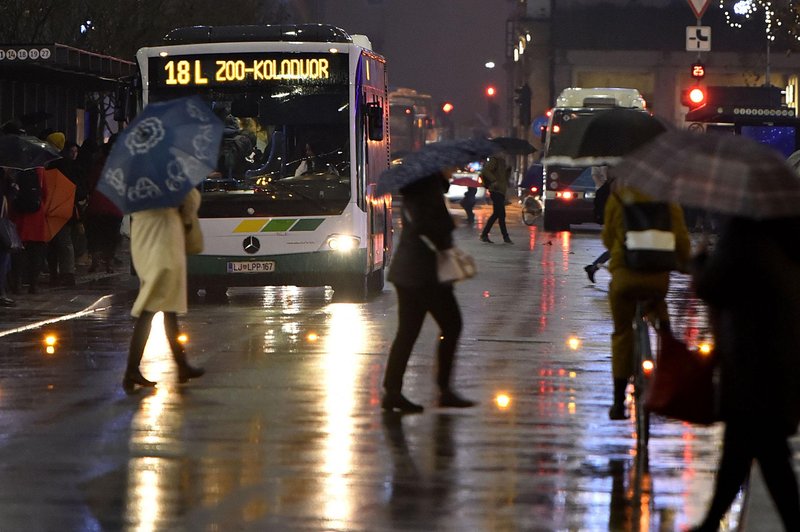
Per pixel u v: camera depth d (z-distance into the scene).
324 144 48.03
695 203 16.30
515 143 81.62
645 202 22.67
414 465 21.48
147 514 18.39
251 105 48.06
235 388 28.67
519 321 41.53
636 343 23.20
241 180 47.94
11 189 47.12
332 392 28.19
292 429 24.25
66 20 79.00
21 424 24.70
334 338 37.19
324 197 47.91
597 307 45.91
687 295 52.19
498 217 81.75
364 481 20.36
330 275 48.06
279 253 47.78
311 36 49.47
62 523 17.95
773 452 16.75
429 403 27.02
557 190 95.81
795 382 16.66
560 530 17.78
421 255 25.70
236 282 47.94
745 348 16.69
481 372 31.17
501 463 21.69
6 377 30.16
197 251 29.66
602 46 187.25
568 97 100.69
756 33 184.00
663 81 186.38
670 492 19.91
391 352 26.11
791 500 16.78
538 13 198.88
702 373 18.11
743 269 16.61
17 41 73.50
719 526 18.11
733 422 16.92
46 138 52.03
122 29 79.88
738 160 16.47
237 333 38.44
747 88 114.19
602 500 19.38
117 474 20.75
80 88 70.75
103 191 28.08
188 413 25.80
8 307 44.03
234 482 20.25
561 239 87.56
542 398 27.72
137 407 26.41
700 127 100.38
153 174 27.80
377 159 52.72
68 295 47.53
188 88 48.28
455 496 19.52
